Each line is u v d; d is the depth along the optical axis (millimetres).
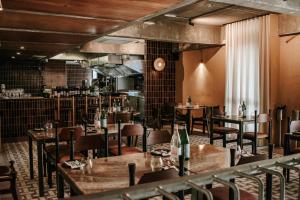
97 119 5105
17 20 4148
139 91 12719
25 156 6336
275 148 7094
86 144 3518
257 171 1396
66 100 8781
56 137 3924
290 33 7176
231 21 8219
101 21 4246
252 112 7879
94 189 2033
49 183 4395
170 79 10836
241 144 5895
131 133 4480
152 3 3309
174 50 10680
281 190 1374
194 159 2814
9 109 8008
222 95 9031
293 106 7219
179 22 8109
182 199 1521
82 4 3330
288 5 4355
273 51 7426
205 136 8664
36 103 8359
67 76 14945
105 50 10320
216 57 9219
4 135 7961
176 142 2838
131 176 1613
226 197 2479
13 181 3307
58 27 4688
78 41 6211
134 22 4309
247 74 7977
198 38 8469
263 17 7488
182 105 9617
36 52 8688
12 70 12141
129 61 11781
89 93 10320
